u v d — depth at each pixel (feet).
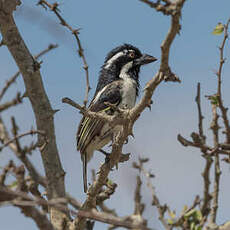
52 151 36.22
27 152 28.58
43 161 36.06
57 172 35.68
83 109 32.14
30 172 29.30
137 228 23.20
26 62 37.09
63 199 23.89
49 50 32.55
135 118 32.32
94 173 35.32
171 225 27.45
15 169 26.21
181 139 30.30
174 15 24.62
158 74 28.63
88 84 34.96
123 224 23.62
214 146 31.24
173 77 27.76
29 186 29.53
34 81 36.96
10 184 26.96
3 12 36.68
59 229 33.27
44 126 36.63
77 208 31.48
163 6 24.62
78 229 33.27
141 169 27.86
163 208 27.37
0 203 22.70
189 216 27.55
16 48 37.09
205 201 28.63
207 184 28.68
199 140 30.40
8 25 37.04
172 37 25.57
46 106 36.91
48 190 35.29
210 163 28.50
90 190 34.60
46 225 25.39
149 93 29.89
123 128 33.22
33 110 37.09
